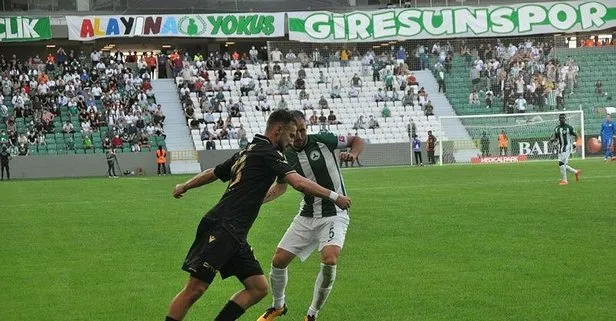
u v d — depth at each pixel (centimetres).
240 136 7269
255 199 1191
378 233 2441
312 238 1413
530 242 2180
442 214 2859
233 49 9012
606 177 4394
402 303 1539
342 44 8700
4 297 1677
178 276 1872
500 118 7719
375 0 8881
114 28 8038
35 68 7738
